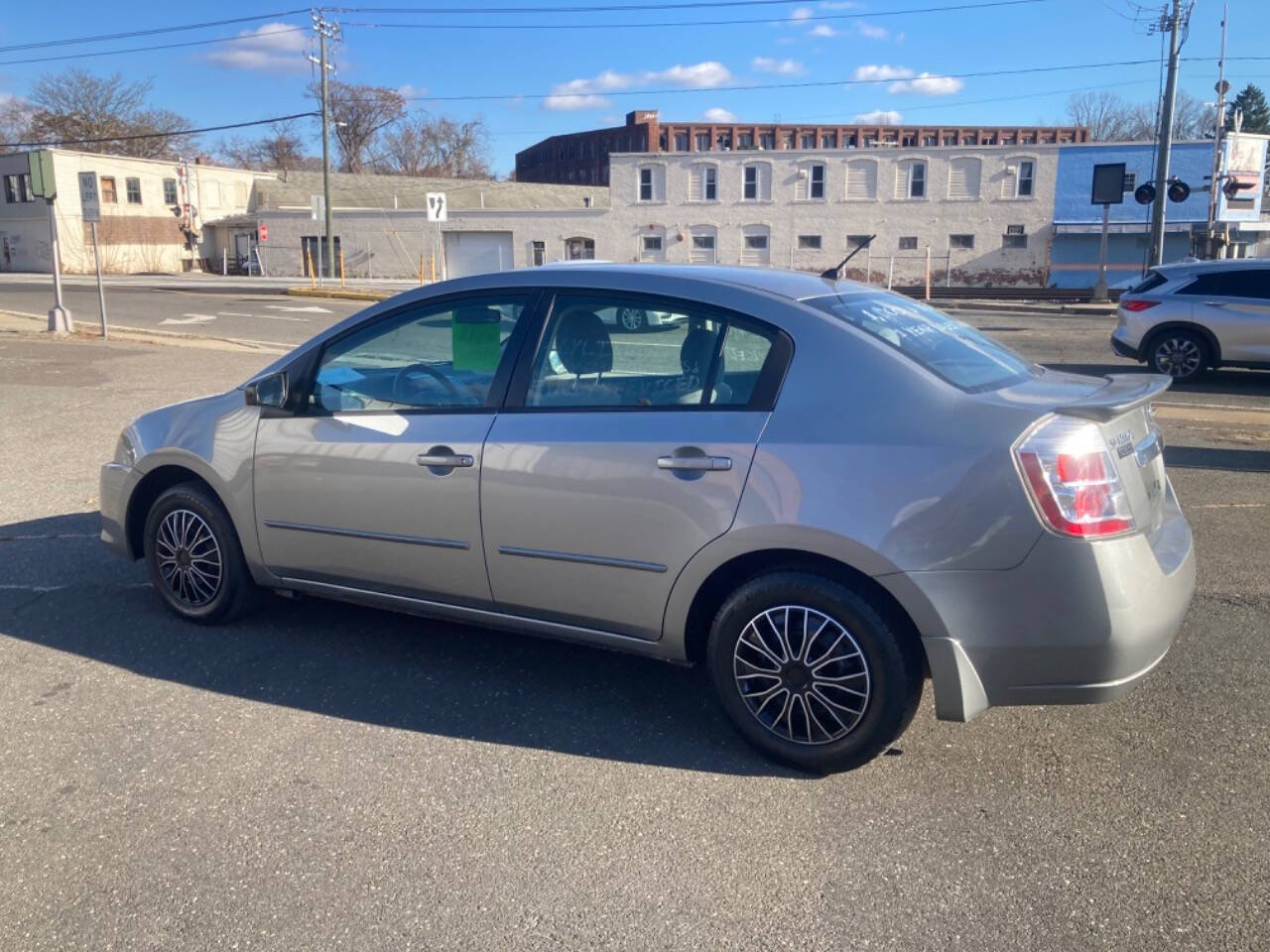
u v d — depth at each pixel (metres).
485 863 3.25
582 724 4.18
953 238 45.78
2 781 3.70
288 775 3.75
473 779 3.74
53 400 11.47
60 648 4.89
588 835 3.40
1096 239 44.19
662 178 48.56
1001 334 21.56
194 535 5.07
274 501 4.75
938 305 31.66
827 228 47.06
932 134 94.62
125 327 20.94
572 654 4.88
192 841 3.36
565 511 4.02
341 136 92.75
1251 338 13.30
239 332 20.75
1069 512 3.39
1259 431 10.32
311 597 5.58
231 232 57.88
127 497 5.26
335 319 24.06
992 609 3.46
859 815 3.53
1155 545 3.73
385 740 4.03
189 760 3.86
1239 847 3.33
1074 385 4.03
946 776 3.78
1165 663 4.75
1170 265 14.30
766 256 48.00
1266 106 108.62
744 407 3.80
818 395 3.71
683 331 3.97
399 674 4.63
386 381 4.55
